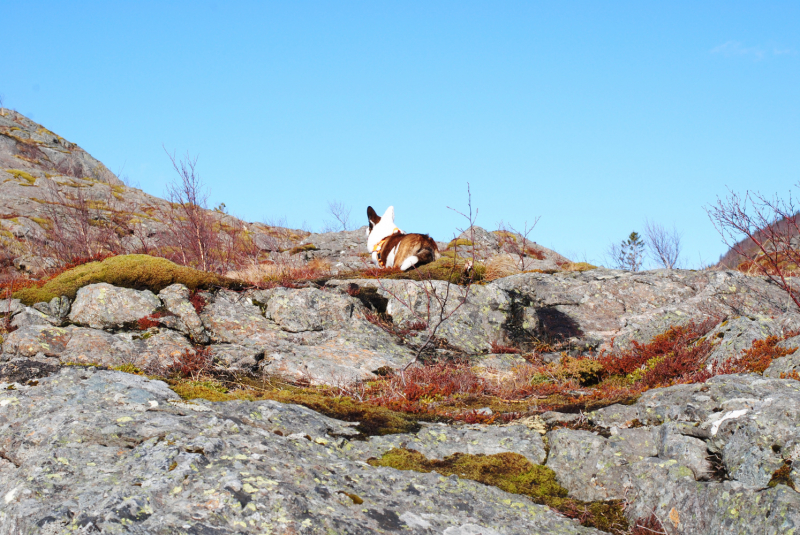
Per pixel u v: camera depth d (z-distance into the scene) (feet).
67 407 14.05
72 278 28.71
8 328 24.57
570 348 30.55
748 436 13.17
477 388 23.61
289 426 14.78
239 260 49.55
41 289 26.73
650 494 13.17
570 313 33.71
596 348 30.45
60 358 21.79
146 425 13.09
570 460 14.87
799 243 30.50
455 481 13.47
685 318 29.01
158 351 23.50
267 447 12.92
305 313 29.55
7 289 27.68
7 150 90.12
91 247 45.98
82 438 12.50
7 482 11.11
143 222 61.72
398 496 12.06
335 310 30.09
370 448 14.88
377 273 37.17
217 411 15.01
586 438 15.20
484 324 31.91
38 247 46.09
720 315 28.71
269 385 22.59
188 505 10.11
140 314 26.40
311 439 14.43
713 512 11.75
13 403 14.37
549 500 13.65
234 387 21.66
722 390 15.85
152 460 11.43
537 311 33.65
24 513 9.62
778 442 12.75
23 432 12.88
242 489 10.58
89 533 9.04
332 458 13.64
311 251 58.70
